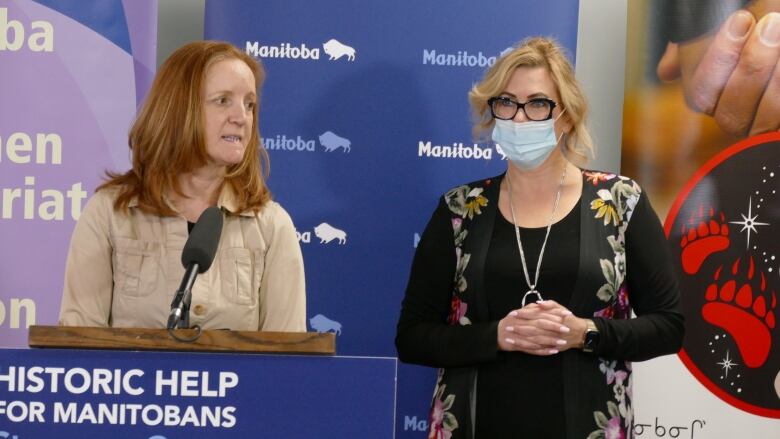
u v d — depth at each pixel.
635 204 2.68
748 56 3.33
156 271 2.45
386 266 3.38
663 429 3.36
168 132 2.46
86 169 3.26
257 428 1.79
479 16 3.36
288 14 3.35
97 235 2.47
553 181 2.72
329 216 3.37
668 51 3.36
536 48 2.73
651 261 2.63
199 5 3.69
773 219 3.33
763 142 3.33
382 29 3.37
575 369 2.51
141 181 2.51
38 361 1.77
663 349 2.57
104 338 1.80
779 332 3.32
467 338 2.54
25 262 3.25
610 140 3.70
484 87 2.71
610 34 3.72
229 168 2.56
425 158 3.38
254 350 1.81
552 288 2.58
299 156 3.37
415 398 3.39
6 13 3.26
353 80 3.37
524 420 2.50
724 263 3.34
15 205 3.26
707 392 3.35
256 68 2.62
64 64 3.27
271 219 2.57
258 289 2.52
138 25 3.28
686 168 3.36
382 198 3.38
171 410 1.79
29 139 3.26
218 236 1.96
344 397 1.81
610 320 2.52
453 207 2.78
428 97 3.38
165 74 2.50
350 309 3.38
